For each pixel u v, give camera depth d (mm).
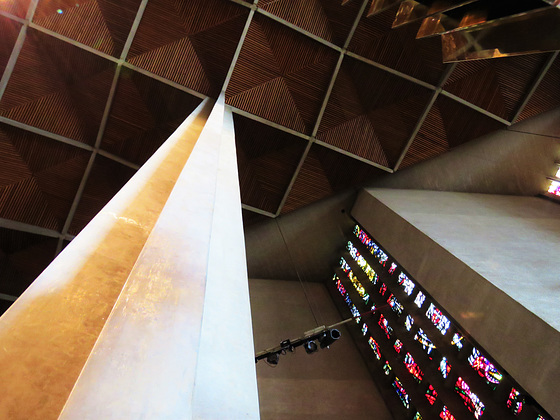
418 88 11469
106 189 12398
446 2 4434
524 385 6121
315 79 11391
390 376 10812
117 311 790
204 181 2514
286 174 12547
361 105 11773
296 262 13969
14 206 11898
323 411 10016
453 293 8031
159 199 1864
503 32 3982
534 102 11680
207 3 10297
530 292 6773
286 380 10570
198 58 10969
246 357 971
